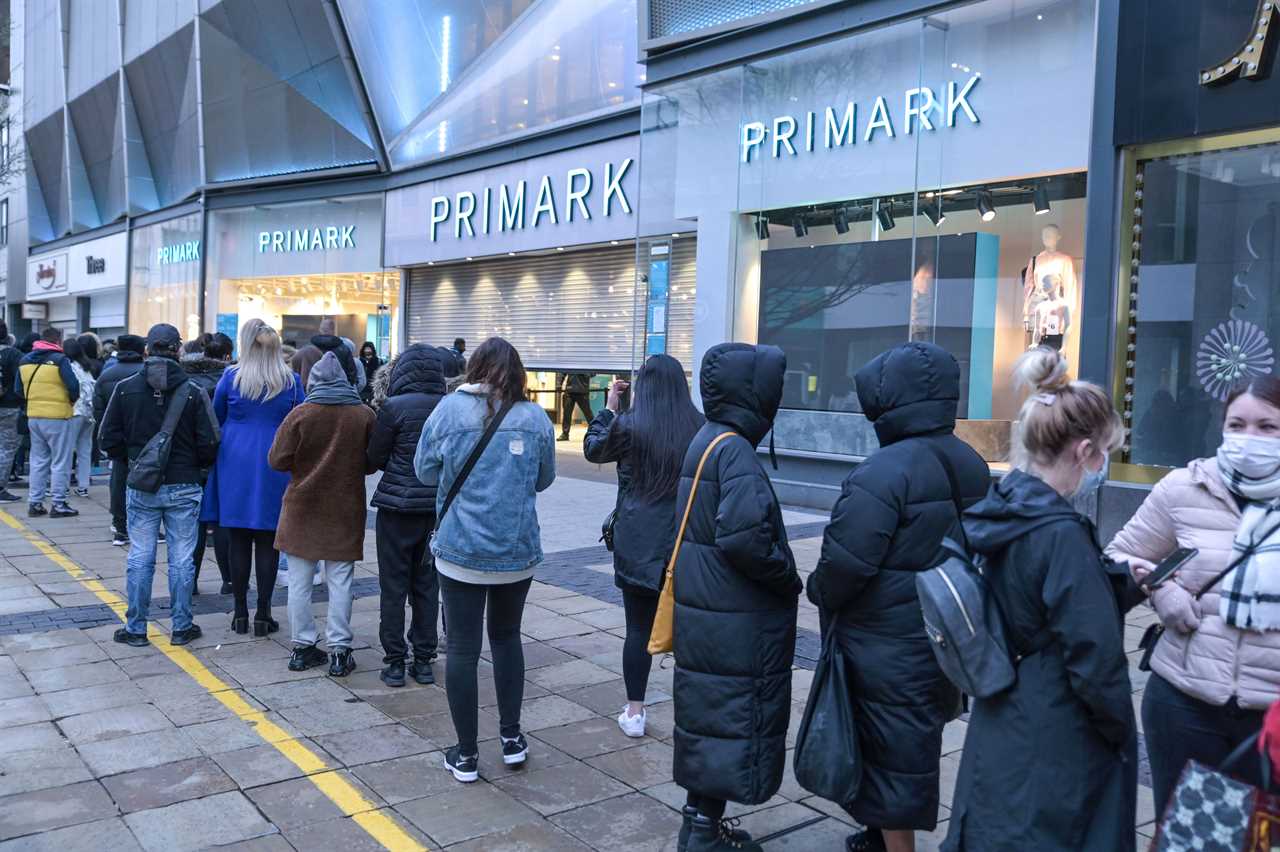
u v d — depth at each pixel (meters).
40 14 30.64
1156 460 8.61
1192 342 8.39
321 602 6.97
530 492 4.20
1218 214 8.20
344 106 19.73
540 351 17.06
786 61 11.77
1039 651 2.40
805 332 11.80
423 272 19.69
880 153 10.90
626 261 15.48
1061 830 2.31
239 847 3.51
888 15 10.49
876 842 3.43
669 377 4.62
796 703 5.11
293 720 4.76
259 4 19.78
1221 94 8.05
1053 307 9.67
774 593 3.30
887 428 3.11
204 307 24.33
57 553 8.40
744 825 3.77
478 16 16.94
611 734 4.70
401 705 5.01
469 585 4.12
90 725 4.63
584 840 3.64
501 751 4.46
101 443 5.79
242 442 6.05
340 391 5.37
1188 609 2.69
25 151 32.84
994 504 2.48
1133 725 2.34
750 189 12.25
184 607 5.94
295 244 22.25
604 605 7.06
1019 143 9.66
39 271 34.72
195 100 23.42
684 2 12.48
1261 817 2.07
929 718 2.99
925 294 10.62
